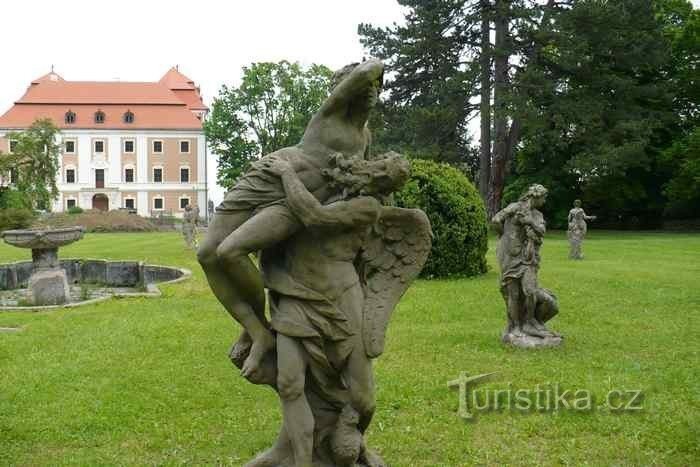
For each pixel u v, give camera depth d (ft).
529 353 26.86
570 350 27.35
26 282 57.26
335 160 11.71
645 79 129.29
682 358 26.12
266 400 21.16
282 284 12.04
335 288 11.99
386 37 104.78
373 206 11.71
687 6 141.28
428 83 106.01
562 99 102.42
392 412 20.01
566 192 131.75
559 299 40.04
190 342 29.17
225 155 185.37
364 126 12.51
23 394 21.65
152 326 32.58
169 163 231.50
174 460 16.49
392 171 11.46
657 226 137.80
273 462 13.20
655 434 17.98
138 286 56.39
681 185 122.21
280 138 183.21
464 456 16.75
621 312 35.88
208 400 21.03
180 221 166.50
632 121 104.63
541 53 102.01
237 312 12.18
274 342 12.31
